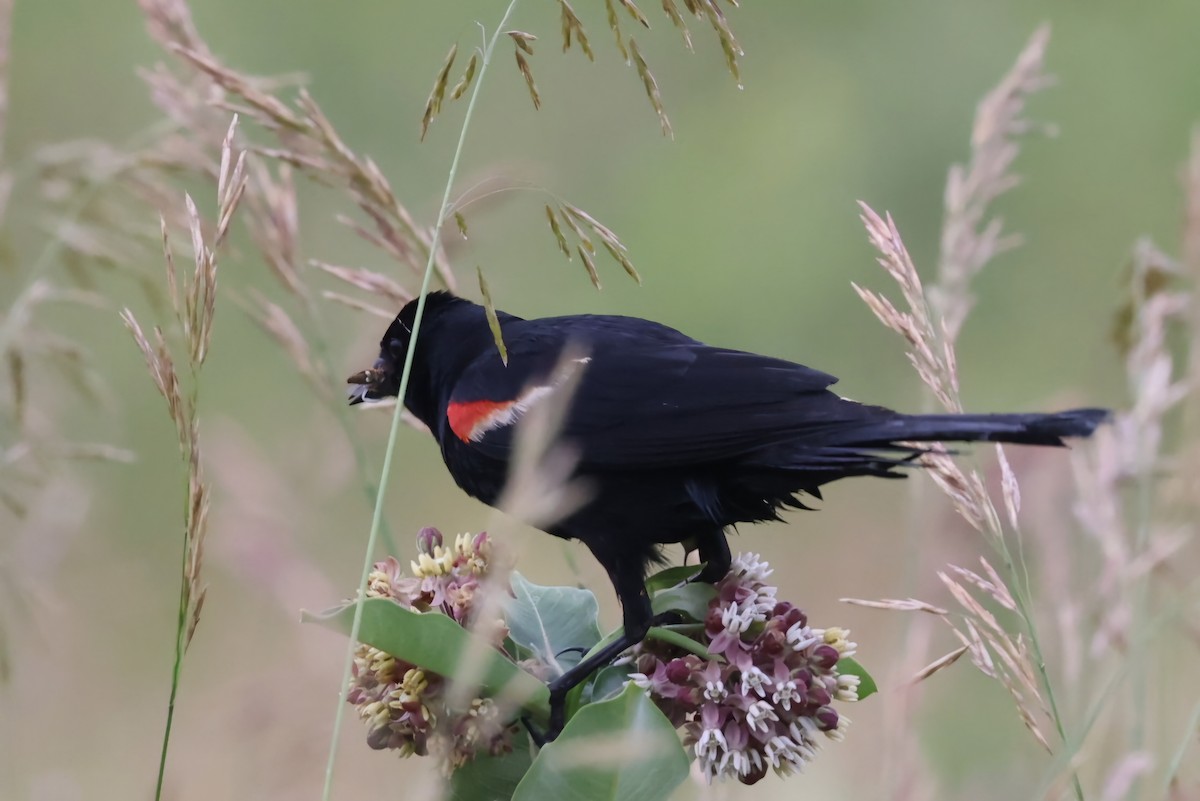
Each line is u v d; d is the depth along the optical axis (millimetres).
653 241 20922
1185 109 21359
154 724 10641
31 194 9648
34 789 9250
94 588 12328
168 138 9078
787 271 20859
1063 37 21922
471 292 10594
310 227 15258
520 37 5977
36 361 9570
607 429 7000
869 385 19703
